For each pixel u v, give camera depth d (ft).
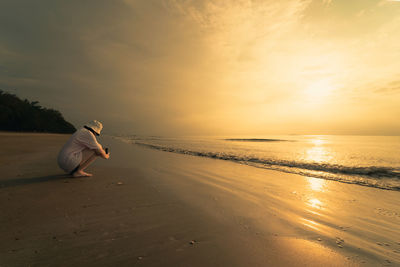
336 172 17.79
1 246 4.54
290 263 4.42
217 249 4.88
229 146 56.90
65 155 11.13
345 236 5.97
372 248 5.28
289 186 12.28
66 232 5.38
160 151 35.58
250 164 21.81
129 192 9.59
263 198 9.57
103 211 7.04
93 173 13.71
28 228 5.50
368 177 15.85
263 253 4.78
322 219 7.30
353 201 9.66
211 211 7.57
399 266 4.44
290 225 6.61
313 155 34.22
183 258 4.43
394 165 22.33
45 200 7.86
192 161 23.02
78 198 8.29
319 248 5.17
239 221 6.74
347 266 4.40
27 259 4.10
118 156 25.73
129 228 5.84
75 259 4.18
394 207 8.83
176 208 7.75
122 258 4.32
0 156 20.17
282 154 34.86
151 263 4.18
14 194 8.45
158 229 5.87
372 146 70.44
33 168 14.24
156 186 11.00
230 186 11.74
